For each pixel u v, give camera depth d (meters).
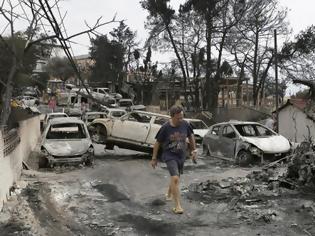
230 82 62.50
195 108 48.69
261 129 17.00
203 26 46.62
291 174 10.50
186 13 46.66
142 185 11.19
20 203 8.91
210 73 46.75
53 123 16.31
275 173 11.44
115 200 9.41
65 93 57.69
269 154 15.25
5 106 11.17
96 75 64.06
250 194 9.46
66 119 16.77
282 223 7.33
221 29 45.31
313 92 12.67
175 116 8.22
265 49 45.91
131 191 10.38
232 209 8.31
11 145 10.59
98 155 19.45
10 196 9.50
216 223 7.43
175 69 55.53
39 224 7.53
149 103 63.19
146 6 46.97
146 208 8.61
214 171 14.10
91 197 9.70
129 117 18.72
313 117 12.76
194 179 12.27
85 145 15.05
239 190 9.81
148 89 63.28
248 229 7.04
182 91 57.91
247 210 8.18
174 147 8.23
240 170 14.26
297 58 44.62
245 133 16.67
